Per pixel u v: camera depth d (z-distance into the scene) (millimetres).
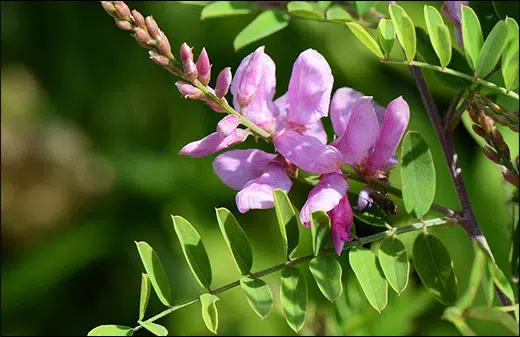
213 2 293
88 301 473
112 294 470
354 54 453
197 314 429
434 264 246
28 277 478
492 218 392
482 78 240
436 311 330
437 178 419
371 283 233
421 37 264
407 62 240
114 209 482
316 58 238
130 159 482
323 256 234
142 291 231
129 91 488
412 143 243
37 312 472
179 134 474
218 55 466
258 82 232
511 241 262
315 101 238
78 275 477
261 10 290
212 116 472
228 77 226
